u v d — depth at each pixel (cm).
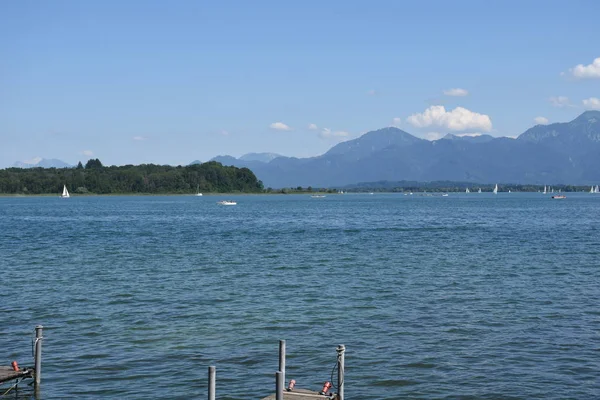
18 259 6022
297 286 4428
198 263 5709
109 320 3391
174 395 2317
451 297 4003
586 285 4444
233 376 2508
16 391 2356
